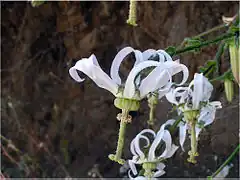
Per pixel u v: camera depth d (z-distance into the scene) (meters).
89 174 0.89
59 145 0.94
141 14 0.85
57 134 0.94
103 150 0.90
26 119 0.97
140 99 0.44
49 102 0.96
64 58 0.94
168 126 0.56
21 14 0.95
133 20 0.48
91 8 0.89
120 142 0.44
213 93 0.74
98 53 0.90
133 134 0.84
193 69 0.78
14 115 0.97
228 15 0.78
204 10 0.80
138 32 0.86
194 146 0.50
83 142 0.92
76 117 0.93
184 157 0.77
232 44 0.51
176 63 0.43
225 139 0.75
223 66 0.73
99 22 0.89
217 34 0.78
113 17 0.88
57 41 0.94
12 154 0.95
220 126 0.75
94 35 0.89
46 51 0.95
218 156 0.76
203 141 0.76
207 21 0.79
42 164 0.94
